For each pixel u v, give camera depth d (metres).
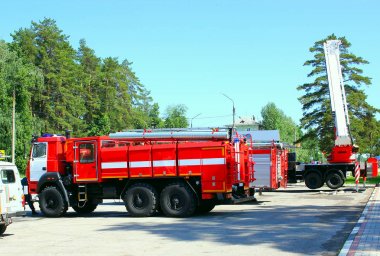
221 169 18.39
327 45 32.75
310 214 18.19
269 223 15.65
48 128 78.94
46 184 20.84
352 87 55.31
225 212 20.20
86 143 20.16
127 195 19.30
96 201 20.97
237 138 19.81
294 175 34.00
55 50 82.25
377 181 45.62
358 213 18.31
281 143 27.47
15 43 79.44
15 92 63.16
